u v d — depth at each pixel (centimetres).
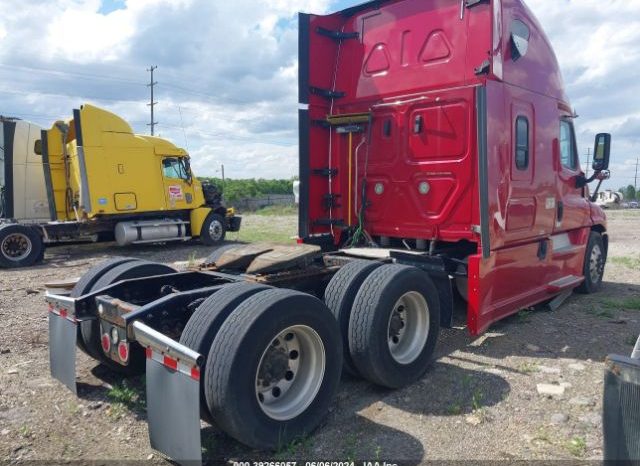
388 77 597
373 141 610
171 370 309
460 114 537
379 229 610
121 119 1374
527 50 586
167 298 364
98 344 436
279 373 342
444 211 553
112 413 384
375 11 611
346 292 421
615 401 223
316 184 641
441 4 554
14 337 568
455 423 368
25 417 377
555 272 673
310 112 629
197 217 1528
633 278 930
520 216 570
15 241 1165
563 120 684
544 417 373
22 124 1374
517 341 545
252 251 484
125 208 1372
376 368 405
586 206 749
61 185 1419
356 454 329
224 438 350
